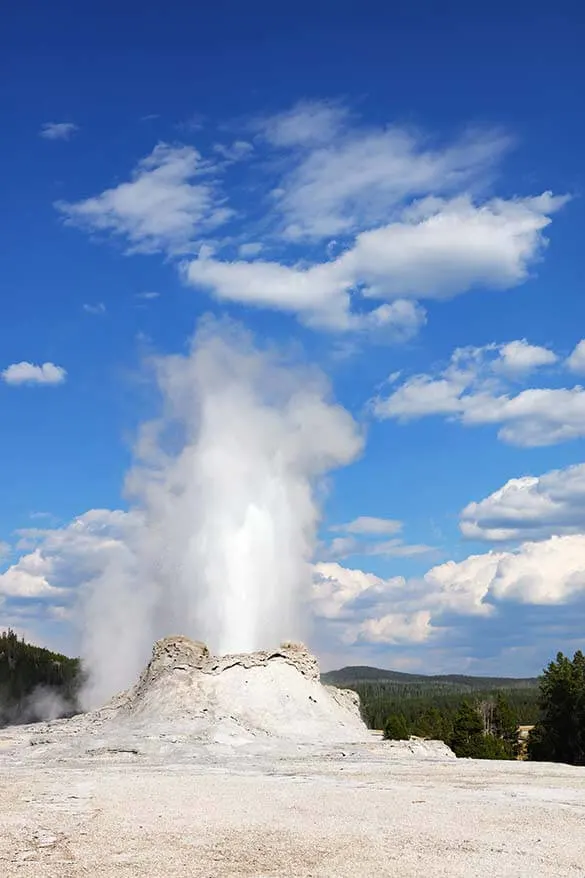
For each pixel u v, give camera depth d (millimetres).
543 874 28875
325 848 32438
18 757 64250
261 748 66688
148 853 31359
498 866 29875
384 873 28734
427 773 56312
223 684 80938
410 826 36688
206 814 38906
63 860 30219
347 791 46469
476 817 39000
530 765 64750
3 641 174000
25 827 35594
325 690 88625
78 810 39625
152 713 78375
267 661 84438
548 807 42156
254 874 28438
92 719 87250
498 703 151750
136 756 62719
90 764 58719
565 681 109188
